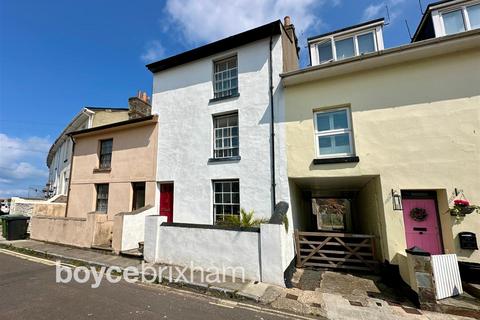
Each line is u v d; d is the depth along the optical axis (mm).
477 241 5633
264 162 8266
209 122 9539
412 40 9227
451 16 7605
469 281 5539
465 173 5980
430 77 6641
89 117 15953
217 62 10180
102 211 11602
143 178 10430
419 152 6434
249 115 8797
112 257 7836
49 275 6309
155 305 4672
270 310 4582
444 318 4316
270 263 5777
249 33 9078
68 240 9508
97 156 12242
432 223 6402
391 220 6402
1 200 22266
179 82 10586
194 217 9117
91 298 4898
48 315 4137
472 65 6328
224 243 6359
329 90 7723
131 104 14086
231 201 8797
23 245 9672
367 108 7160
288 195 7734
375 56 6918
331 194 13688
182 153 9828
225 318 4230
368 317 4328
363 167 6930
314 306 4727
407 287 5262
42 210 12688
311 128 7781
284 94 8359
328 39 8945
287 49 9641
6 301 4684
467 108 6191
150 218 7547
